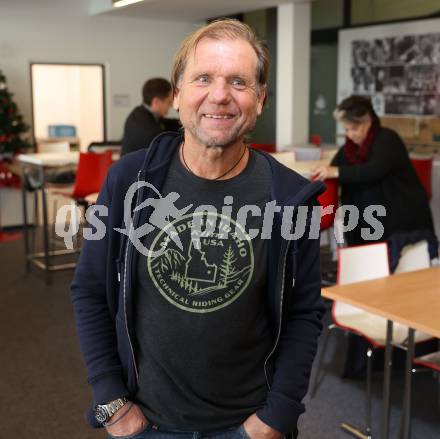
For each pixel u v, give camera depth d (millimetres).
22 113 8648
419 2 7949
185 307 1542
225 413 1587
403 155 4254
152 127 5535
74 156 6285
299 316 1669
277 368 1634
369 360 3240
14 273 6352
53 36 8750
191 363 1557
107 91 9375
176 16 9086
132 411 1600
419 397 3623
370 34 8516
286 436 1669
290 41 7785
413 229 4227
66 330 4766
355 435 3209
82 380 3908
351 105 4234
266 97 1645
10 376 3961
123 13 8797
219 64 1493
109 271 1605
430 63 7824
